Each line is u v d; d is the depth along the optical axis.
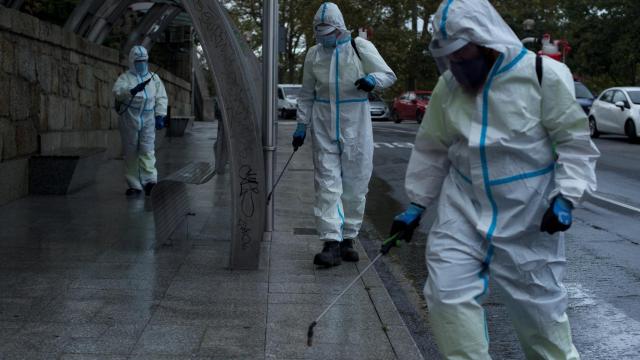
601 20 43.81
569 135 3.21
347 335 4.75
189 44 29.94
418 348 4.62
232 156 6.17
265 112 7.55
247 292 5.64
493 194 3.31
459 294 3.26
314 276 6.14
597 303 5.84
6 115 9.27
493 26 3.21
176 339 4.59
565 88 3.20
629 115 22.44
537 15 45.25
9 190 9.39
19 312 5.05
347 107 6.44
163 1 14.45
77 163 10.15
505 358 4.66
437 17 3.23
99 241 7.28
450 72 3.43
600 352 4.76
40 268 6.21
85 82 13.06
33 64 10.25
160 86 10.22
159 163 14.61
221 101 6.09
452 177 3.48
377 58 6.31
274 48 7.30
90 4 12.75
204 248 7.08
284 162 15.29
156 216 6.98
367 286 5.87
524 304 3.40
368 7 45.38
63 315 5.00
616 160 16.75
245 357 4.33
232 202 6.21
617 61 43.69
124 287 5.70
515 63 3.22
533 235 3.34
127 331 4.72
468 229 3.35
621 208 10.37
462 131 3.34
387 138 23.95
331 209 6.47
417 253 7.59
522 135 3.24
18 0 10.60
